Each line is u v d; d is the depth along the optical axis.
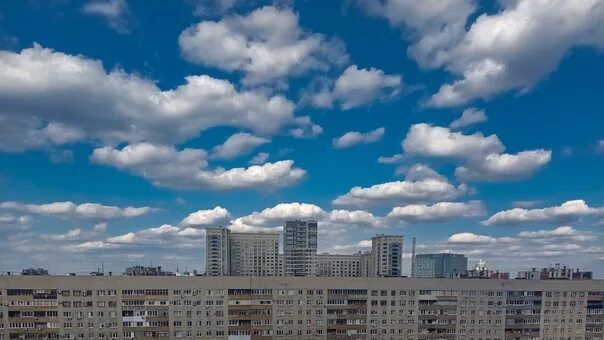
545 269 191.75
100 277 132.62
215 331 138.12
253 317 140.12
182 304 136.50
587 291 155.75
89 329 131.75
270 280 141.50
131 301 133.75
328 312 143.75
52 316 130.50
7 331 128.38
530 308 153.25
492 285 151.75
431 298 148.75
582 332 154.88
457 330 149.50
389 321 146.38
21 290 129.38
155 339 134.50
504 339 151.38
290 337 141.75
